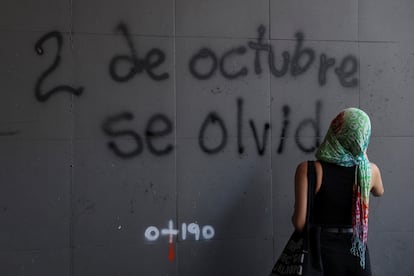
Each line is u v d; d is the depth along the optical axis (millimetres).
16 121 3613
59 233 3670
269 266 3943
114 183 3738
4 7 3594
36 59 3635
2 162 3598
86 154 3701
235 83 3896
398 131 4105
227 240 3891
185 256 3836
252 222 3922
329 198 3031
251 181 3922
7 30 3598
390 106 4098
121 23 3738
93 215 3713
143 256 3777
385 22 4094
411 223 4109
